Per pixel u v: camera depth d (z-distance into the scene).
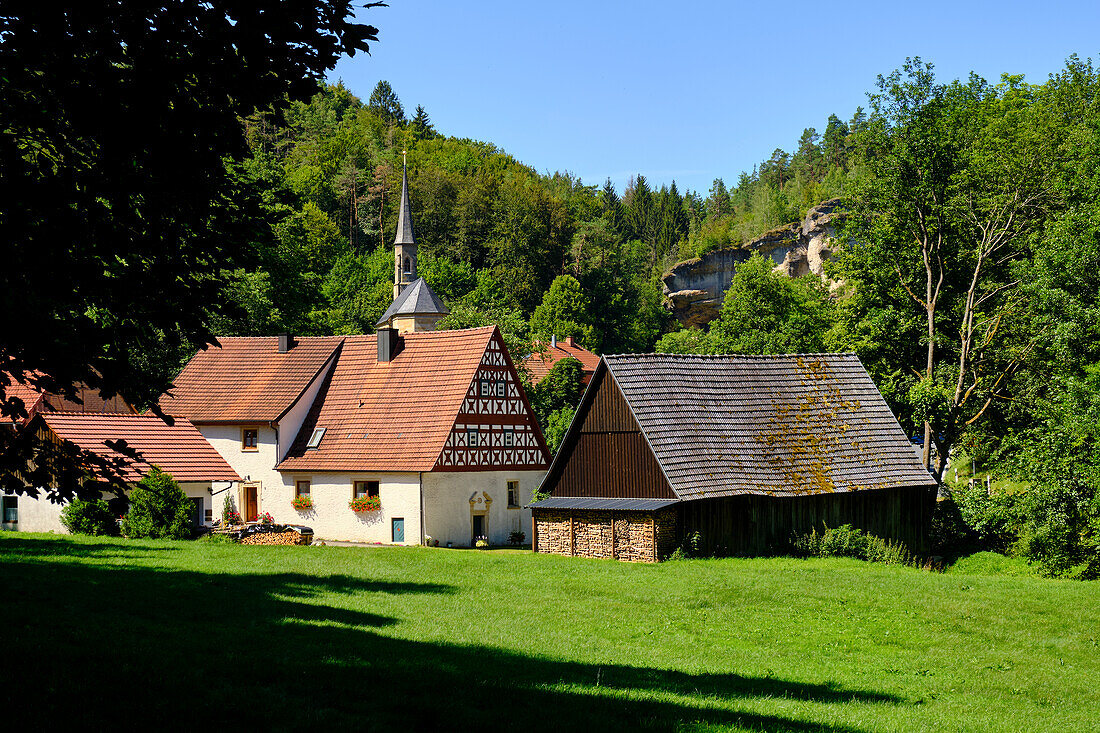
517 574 28.36
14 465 10.30
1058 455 35.69
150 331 10.68
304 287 68.31
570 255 146.38
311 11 9.46
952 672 18.47
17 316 8.87
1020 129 48.97
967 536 41.84
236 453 49.84
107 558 24.88
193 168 9.70
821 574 29.25
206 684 11.69
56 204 9.23
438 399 47.34
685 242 195.12
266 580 22.86
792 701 14.50
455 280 130.62
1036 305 39.53
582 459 39.12
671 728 11.63
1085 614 23.69
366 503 46.19
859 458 39.62
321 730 10.34
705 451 37.44
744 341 73.12
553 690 13.16
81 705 10.40
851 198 53.56
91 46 9.23
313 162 178.38
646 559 34.97
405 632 17.36
